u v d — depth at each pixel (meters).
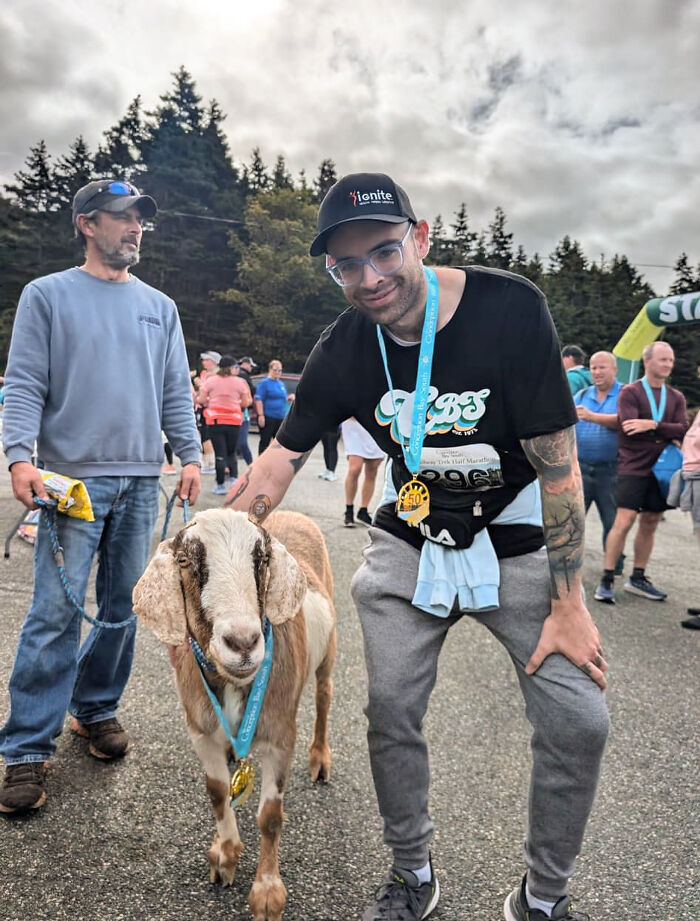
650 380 5.81
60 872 2.26
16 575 5.21
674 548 8.25
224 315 59.31
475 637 4.74
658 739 3.42
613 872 2.40
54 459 2.85
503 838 2.58
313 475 11.88
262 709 2.27
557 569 1.91
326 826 2.61
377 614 2.10
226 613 1.97
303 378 2.26
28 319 2.76
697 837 2.62
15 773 2.60
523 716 3.60
